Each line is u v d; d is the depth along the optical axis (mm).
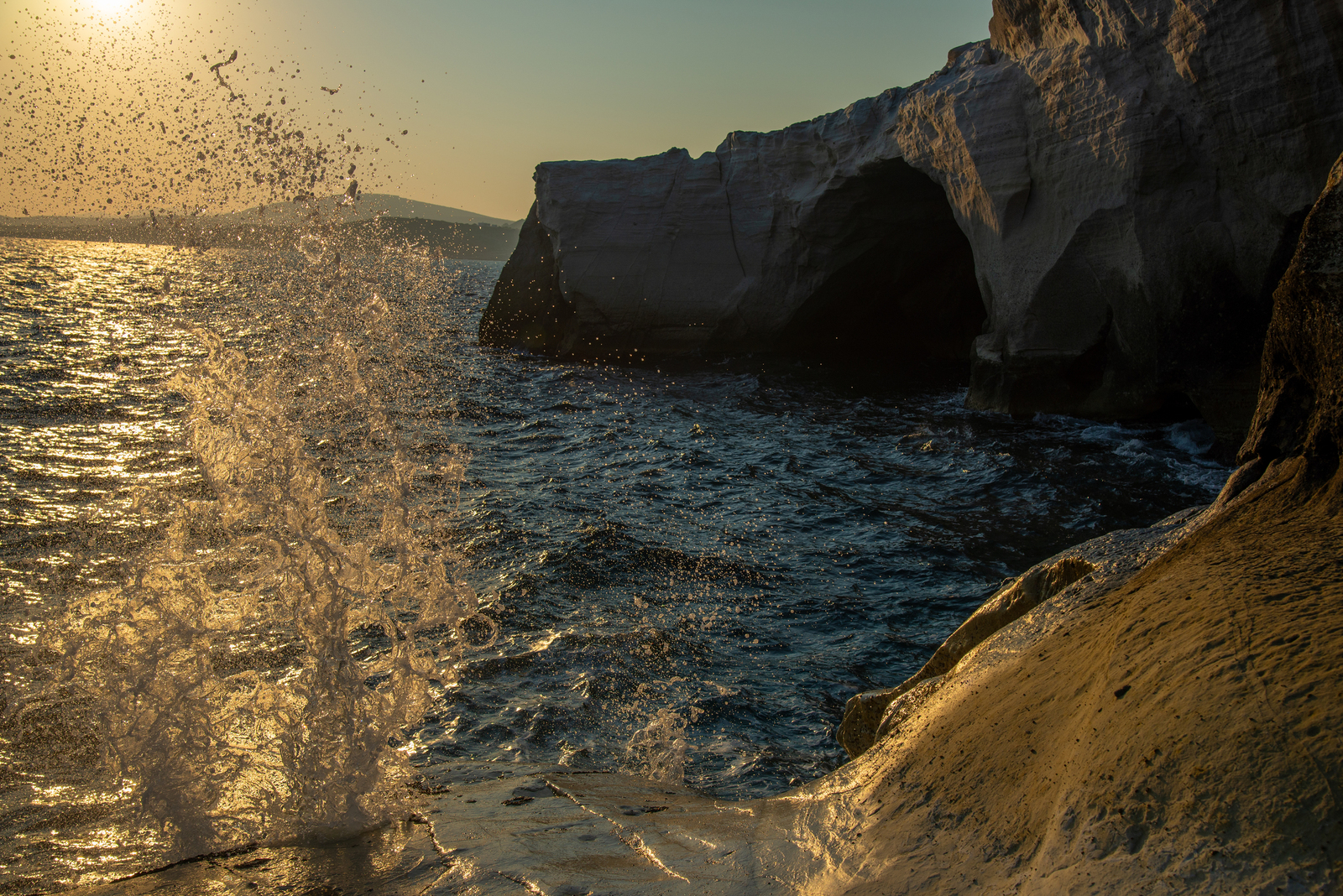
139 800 3697
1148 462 13391
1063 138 16344
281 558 4617
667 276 28016
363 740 4172
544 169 29281
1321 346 2943
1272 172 13031
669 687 6367
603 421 17469
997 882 1935
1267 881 1454
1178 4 13617
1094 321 16266
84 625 4227
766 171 27016
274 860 3121
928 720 3121
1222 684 1905
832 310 27297
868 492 12359
